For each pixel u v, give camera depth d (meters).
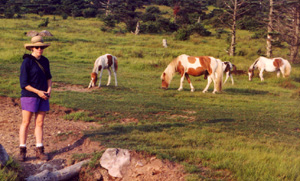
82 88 12.30
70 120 7.44
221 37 44.38
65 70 17.00
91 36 37.50
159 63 21.70
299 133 7.68
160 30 50.12
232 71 20.73
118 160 4.34
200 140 6.03
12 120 6.95
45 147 5.35
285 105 11.40
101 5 74.81
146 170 4.14
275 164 4.45
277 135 7.32
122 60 23.36
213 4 79.56
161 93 12.15
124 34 43.06
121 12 53.28
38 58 4.62
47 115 7.79
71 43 30.05
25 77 4.42
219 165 4.33
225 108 10.14
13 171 3.82
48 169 4.36
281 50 36.25
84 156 4.69
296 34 27.70
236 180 3.99
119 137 5.80
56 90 11.40
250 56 31.05
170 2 62.78
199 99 11.54
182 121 7.98
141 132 6.41
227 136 6.67
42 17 61.53
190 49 32.34
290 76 20.22
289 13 28.44
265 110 10.22
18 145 5.32
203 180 3.86
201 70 13.12
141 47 31.48
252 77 19.98
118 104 9.43
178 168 4.21
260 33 42.53
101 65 12.56
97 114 8.05
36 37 4.49
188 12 62.00
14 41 27.45
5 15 52.56
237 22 49.28
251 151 5.32
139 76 17.27
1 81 11.65
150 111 8.77
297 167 4.38
